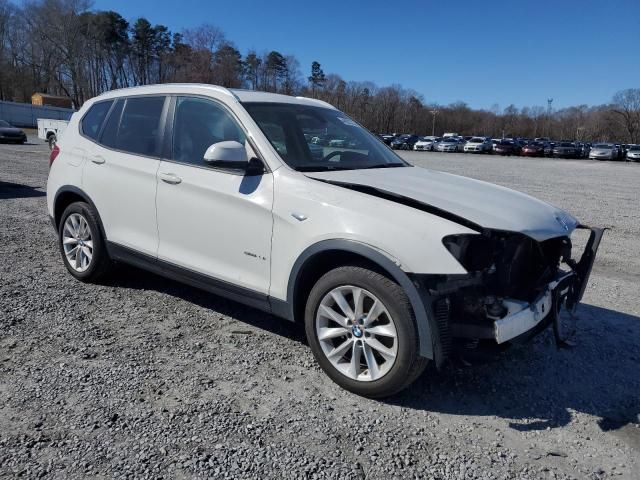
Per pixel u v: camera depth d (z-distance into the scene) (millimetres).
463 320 3045
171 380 3340
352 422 2984
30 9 81562
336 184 3379
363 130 4742
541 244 3379
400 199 3193
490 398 3324
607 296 5383
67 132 5285
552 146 50375
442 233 2906
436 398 3295
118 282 5121
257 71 81938
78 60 82500
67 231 5109
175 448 2678
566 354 3984
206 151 3854
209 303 4688
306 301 3566
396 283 3021
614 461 2748
